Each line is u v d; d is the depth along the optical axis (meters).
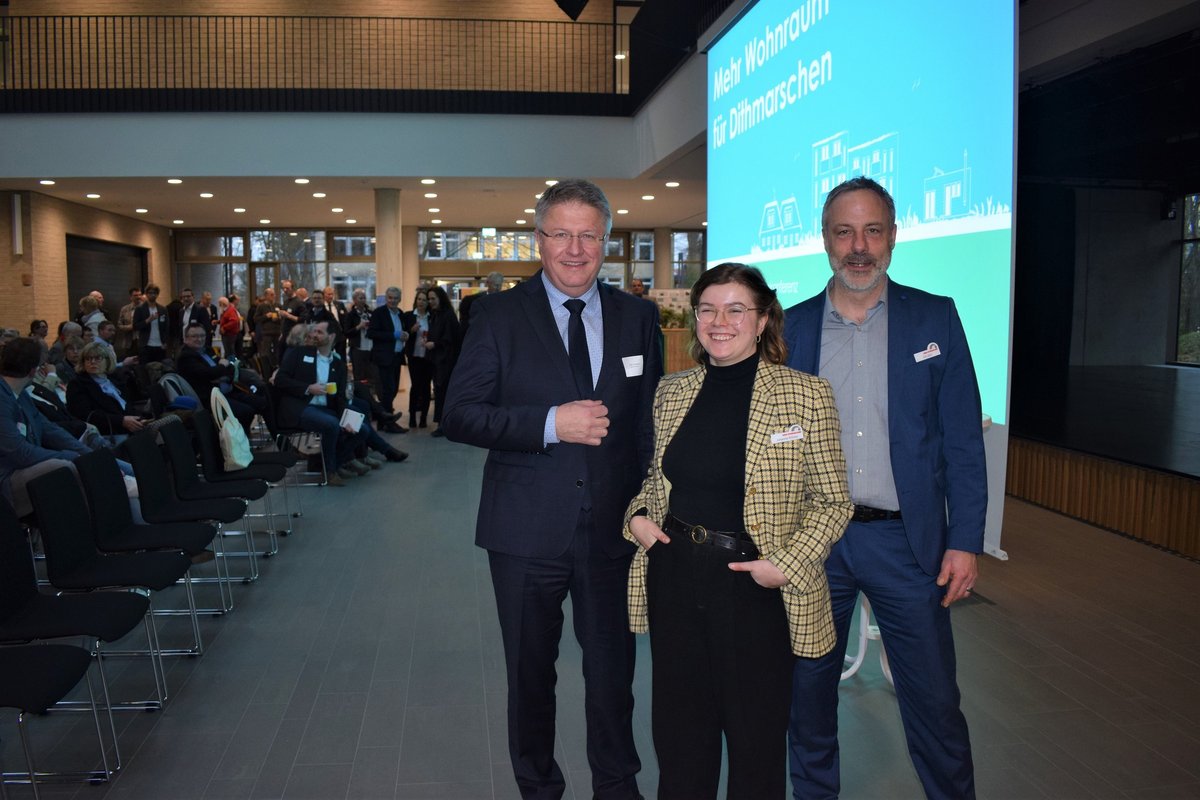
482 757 2.81
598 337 2.32
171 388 6.56
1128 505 5.43
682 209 15.12
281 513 6.22
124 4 14.25
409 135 11.63
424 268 18.23
